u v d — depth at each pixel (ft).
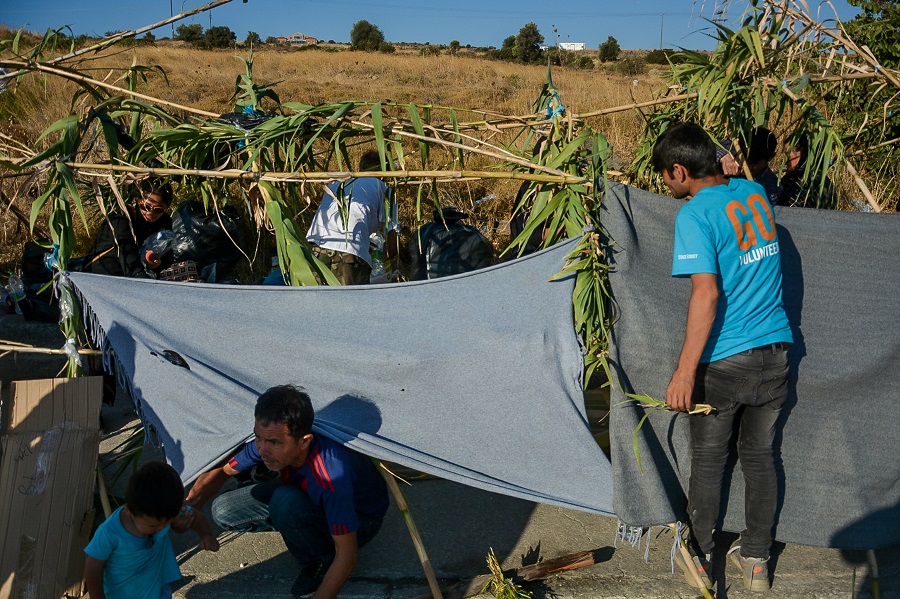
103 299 11.39
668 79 13.21
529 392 10.96
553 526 12.77
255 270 20.18
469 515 13.07
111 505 12.35
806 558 11.95
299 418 9.53
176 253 14.98
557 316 10.97
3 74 12.85
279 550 12.13
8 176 11.38
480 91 59.00
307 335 11.14
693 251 9.64
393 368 10.96
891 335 11.27
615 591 11.16
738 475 11.36
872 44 22.50
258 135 11.72
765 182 13.74
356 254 15.29
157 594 9.59
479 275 11.16
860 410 11.30
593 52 205.57
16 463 10.59
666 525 10.94
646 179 13.38
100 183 13.46
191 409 11.14
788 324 10.48
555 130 11.89
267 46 177.17
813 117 12.60
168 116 12.67
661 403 10.43
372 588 11.19
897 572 11.64
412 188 23.24
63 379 11.27
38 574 10.30
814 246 11.39
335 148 11.78
